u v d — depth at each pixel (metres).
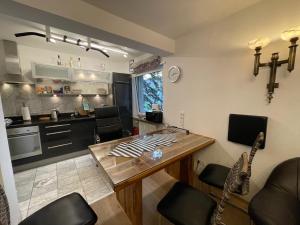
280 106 1.50
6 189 1.34
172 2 1.54
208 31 2.05
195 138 2.11
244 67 1.75
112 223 1.63
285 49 1.44
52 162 3.11
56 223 0.98
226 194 0.87
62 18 1.41
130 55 3.76
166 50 2.41
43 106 3.50
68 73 3.50
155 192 2.14
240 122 1.80
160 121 3.03
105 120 2.70
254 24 1.63
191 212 1.11
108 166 1.34
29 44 3.05
